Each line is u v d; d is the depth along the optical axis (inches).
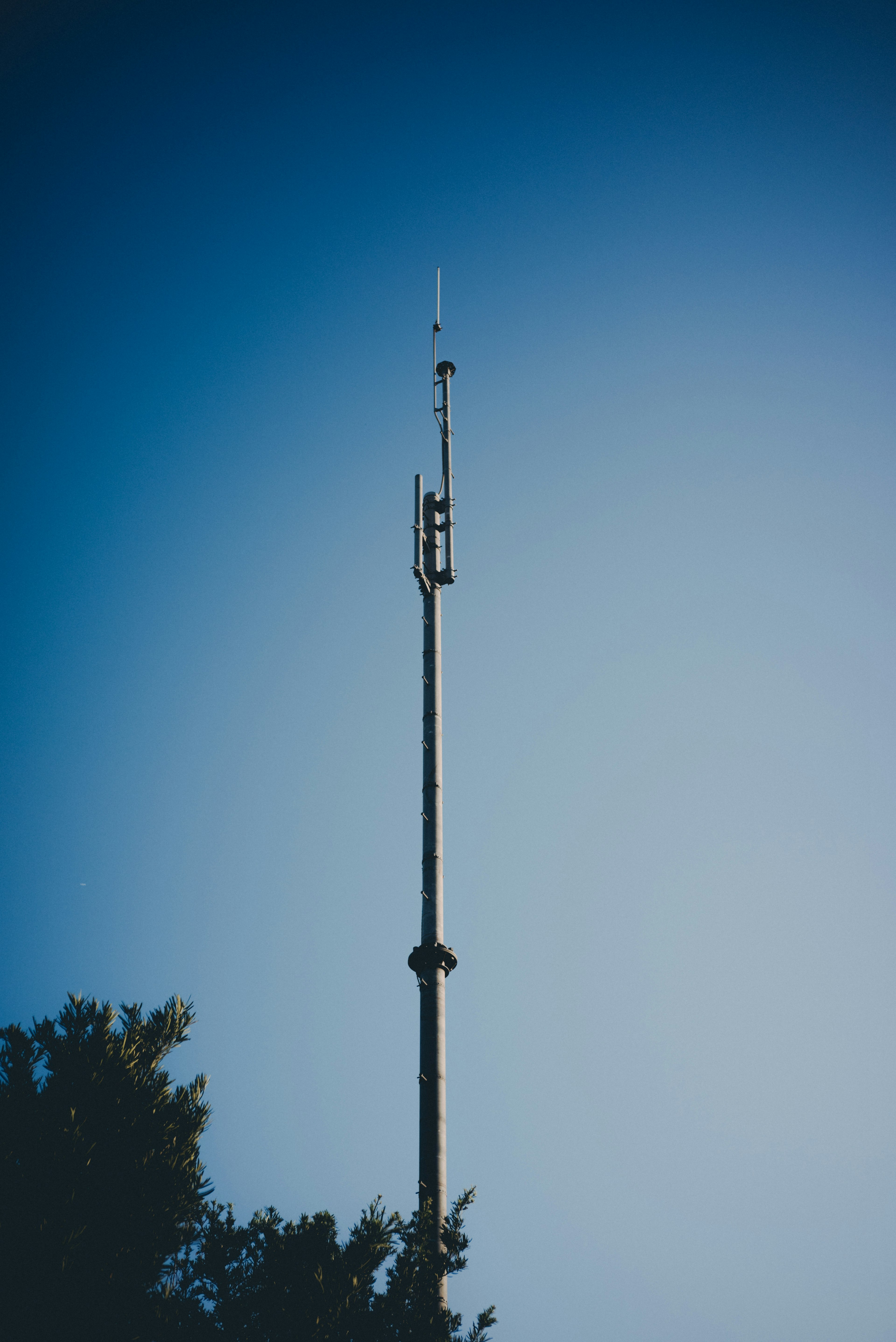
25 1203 441.4
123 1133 482.6
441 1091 472.7
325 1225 496.4
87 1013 534.3
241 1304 456.8
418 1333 438.9
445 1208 461.7
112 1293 437.1
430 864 528.7
